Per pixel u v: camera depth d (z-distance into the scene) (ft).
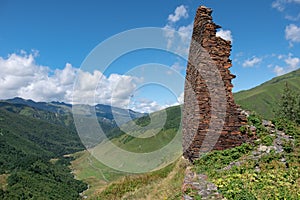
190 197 32.71
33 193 325.83
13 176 367.25
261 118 53.31
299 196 31.68
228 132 49.70
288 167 40.68
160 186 52.75
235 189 33.19
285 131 50.75
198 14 55.67
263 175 37.55
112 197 63.31
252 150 46.57
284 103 156.76
